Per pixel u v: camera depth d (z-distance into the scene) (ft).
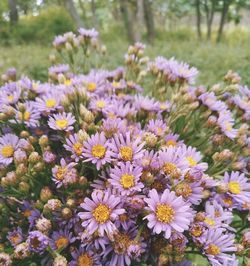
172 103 0.86
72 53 1.05
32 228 0.67
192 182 0.62
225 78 0.97
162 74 0.94
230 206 0.68
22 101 0.82
